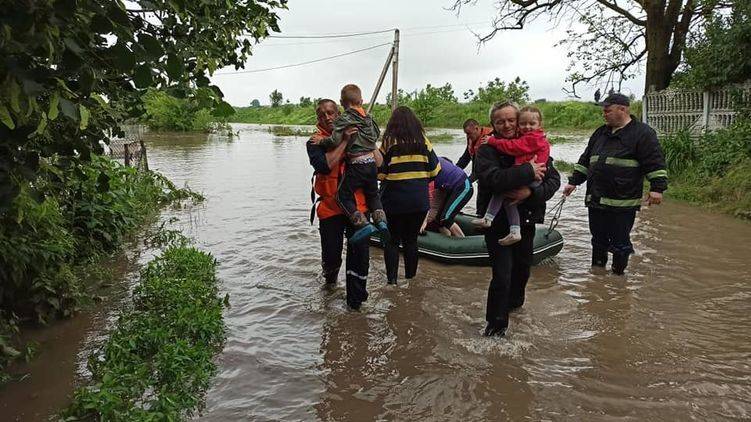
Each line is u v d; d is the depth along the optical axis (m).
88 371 4.04
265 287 5.79
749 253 6.90
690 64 13.43
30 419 3.46
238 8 4.50
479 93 48.97
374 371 4.04
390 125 5.36
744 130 10.88
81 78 2.42
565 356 4.24
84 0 2.26
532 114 4.30
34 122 2.67
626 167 5.86
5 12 2.07
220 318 4.70
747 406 3.55
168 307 4.81
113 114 3.73
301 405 3.60
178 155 22.95
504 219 4.41
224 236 7.96
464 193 6.91
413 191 5.32
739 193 9.62
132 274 6.18
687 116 13.35
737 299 5.38
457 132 36.53
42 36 2.16
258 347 4.40
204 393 3.71
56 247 4.77
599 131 6.21
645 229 8.26
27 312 4.89
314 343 4.49
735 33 11.29
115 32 2.35
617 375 3.95
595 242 6.36
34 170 2.93
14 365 4.12
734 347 4.38
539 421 3.42
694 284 5.80
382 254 7.06
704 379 3.88
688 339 4.52
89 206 6.35
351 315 5.05
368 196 5.22
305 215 9.52
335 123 5.06
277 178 14.88
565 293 5.59
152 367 3.97
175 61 2.66
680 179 11.68
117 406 3.36
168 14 3.56
